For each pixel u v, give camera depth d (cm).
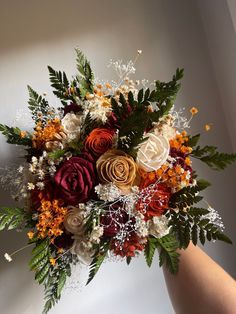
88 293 63
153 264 66
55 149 44
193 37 67
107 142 43
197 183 45
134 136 41
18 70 60
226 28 61
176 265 43
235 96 64
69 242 44
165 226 43
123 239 42
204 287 47
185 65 66
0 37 59
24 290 61
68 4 61
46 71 61
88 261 44
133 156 42
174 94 46
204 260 51
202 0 66
